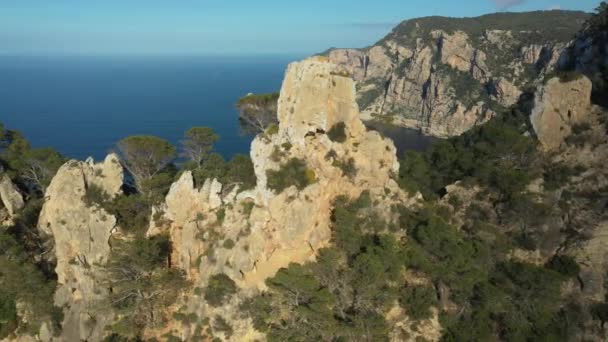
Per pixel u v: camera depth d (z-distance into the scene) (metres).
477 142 73.81
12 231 64.06
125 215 59.78
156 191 64.81
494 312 46.03
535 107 69.81
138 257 51.25
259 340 45.75
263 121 74.75
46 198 62.44
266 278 47.41
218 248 50.50
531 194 58.84
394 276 47.03
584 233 53.16
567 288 49.28
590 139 64.94
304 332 43.72
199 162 74.44
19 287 57.09
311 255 49.03
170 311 52.31
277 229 48.81
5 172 76.12
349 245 49.22
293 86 51.62
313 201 49.12
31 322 58.03
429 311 46.03
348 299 45.97
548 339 43.88
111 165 62.53
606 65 90.44
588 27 115.94
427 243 48.62
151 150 72.69
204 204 55.50
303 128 50.66
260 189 50.56
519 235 55.44
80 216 57.94
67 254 58.22
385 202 53.38
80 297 57.31
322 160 51.12
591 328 46.28
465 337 43.88
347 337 43.06
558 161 64.75
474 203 60.91
